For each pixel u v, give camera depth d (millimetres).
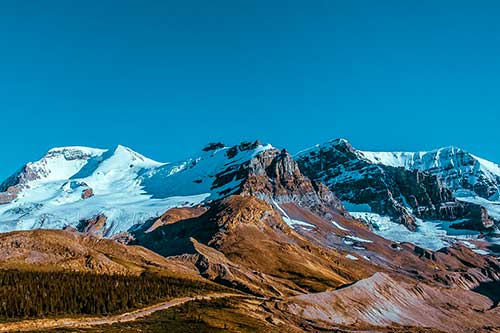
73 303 182375
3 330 151000
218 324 188375
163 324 178875
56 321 166000
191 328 177875
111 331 161125
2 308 166000
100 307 185500
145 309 196625
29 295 176875
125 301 195250
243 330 188375
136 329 168250
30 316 167625
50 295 181875
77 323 167375
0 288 178750
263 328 198375
